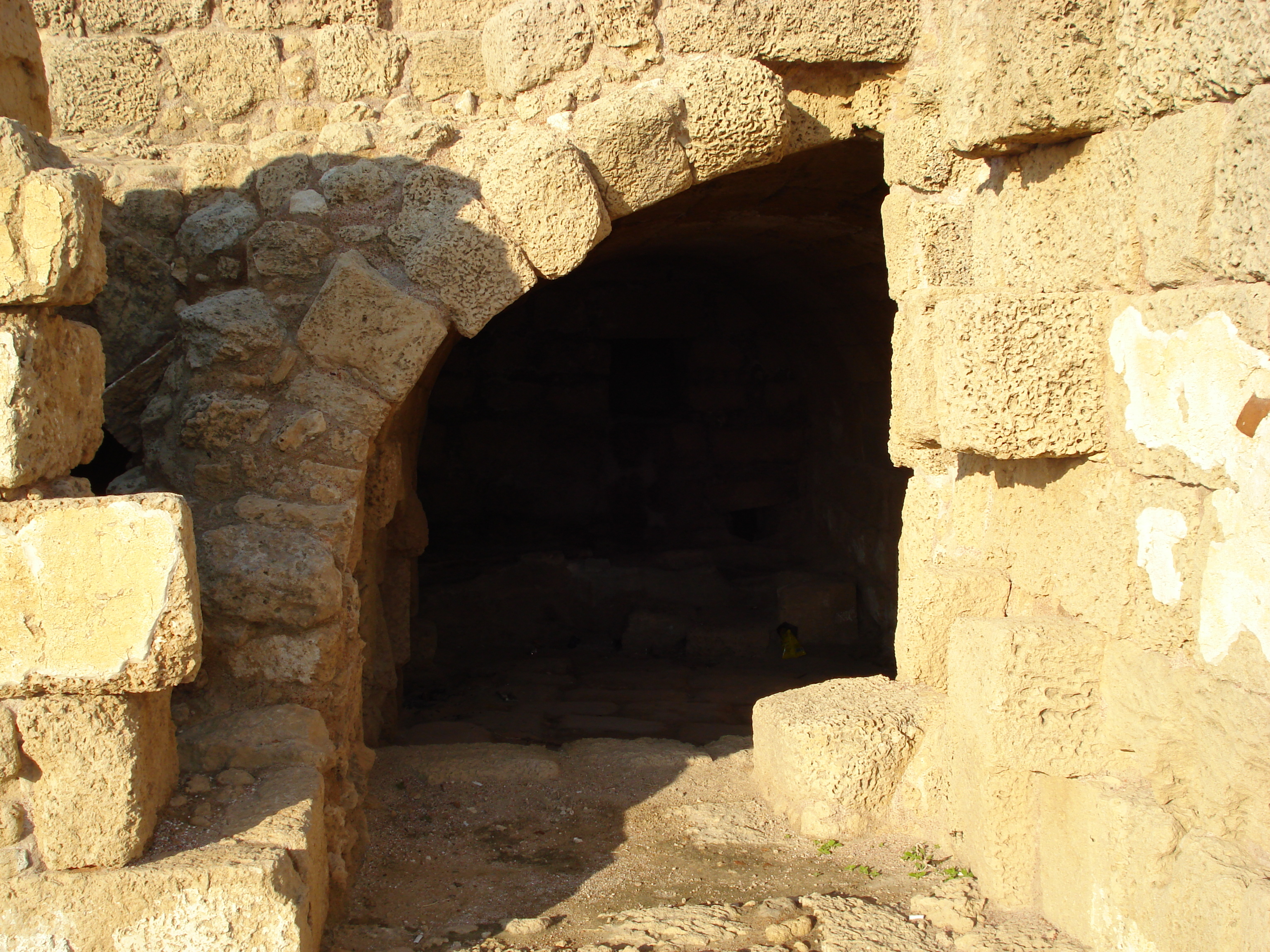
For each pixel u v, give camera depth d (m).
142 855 2.64
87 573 2.48
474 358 10.80
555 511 11.03
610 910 3.49
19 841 2.55
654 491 11.05
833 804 3.98
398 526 5.79
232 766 3.18
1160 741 2.76
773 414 11.00
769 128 4.30
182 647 2.52
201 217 4.23
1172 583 2.72
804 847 3.91
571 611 9.57
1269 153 2.33
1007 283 3.45
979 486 3.89
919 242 4.42
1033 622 3.14
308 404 3.98
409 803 4.37
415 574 6.93
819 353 9.73
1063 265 3.17
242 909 2.57
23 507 2.46
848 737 4.02
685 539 10.98
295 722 3.39
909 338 3.88
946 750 3.96
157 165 4.39
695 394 10.99
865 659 8.66
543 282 10.59
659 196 4.34
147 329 4.27
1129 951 2.78
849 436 9.59
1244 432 2.45
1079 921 3.01
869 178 5.87
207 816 2.88
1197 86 2.57
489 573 9.58
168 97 4.48
